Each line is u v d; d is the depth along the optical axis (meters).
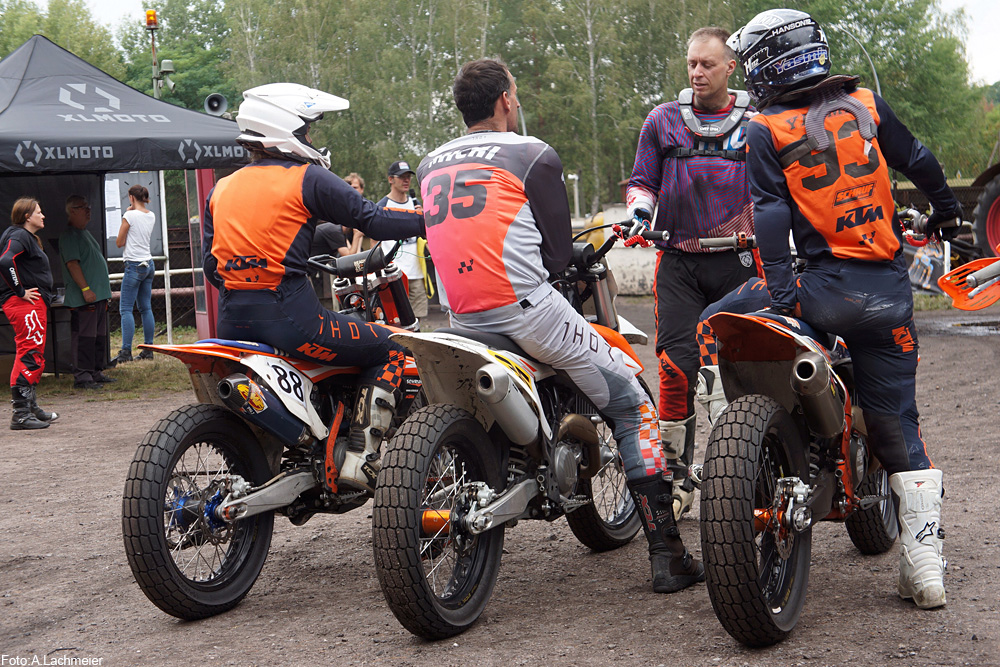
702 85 4.27
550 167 3.41
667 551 3.65
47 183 12.16
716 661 2.91
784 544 3.20
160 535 3.46
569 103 51.50
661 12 50.12
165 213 15.89
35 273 8.50
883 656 2.85
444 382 3.44
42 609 3.87
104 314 10.95
